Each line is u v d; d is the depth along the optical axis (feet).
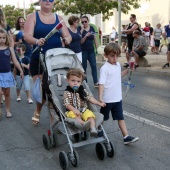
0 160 13.26
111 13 58.39
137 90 26.58
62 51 14.42
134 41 38.11
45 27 15.23
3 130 17.03
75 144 12.35
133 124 17.44
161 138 15.34
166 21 78.79
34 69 15.99
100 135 13.46
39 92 14.64
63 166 12.20
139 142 14.87
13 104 22.52
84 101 13.16
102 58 47.16
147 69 36.09
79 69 13.56
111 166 12.48
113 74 13.65
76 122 11.82
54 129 13.99
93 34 26.96
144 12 84.89
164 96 24.12
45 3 15.05
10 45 18.98
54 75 14.30
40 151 14.10
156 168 12.27
